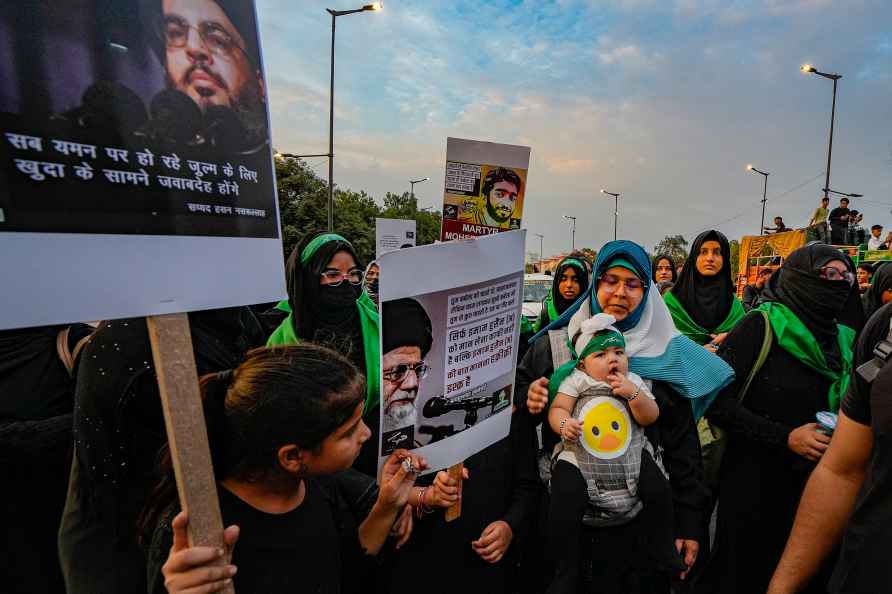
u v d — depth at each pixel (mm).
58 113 766
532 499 1829
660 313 2006
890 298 3623
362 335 2307
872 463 1132
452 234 1820
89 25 800
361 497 1481
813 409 2062
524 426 1888
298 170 25781
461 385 1462
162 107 887
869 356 1340
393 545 1592
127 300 828
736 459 2180
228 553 897
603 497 1624
